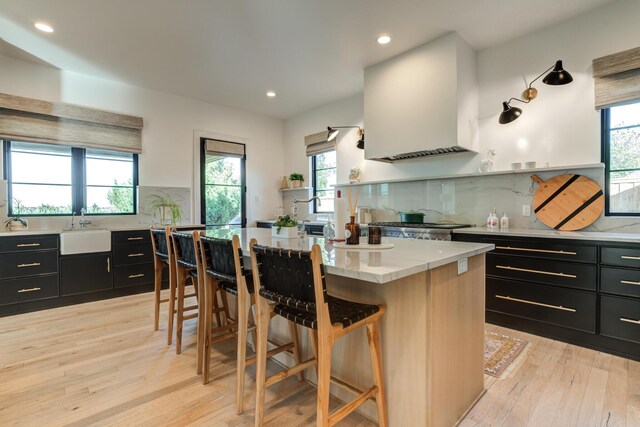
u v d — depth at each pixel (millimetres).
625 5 2617
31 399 1816
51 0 2527
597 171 2779
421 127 3344
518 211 3227
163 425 1604
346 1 2590
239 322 1722
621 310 2252
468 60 3291
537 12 2779
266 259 1467
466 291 1699
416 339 1440
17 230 3445
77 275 3572
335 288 1803
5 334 2730
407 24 2941
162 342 2582
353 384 1724
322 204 5480
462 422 1614
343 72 3973
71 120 3871
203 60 3623
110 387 1938
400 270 1221
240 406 1699
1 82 3461
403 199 4227
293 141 5879
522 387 1906
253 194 5660
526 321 2697
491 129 3391
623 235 2404
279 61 3664
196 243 2070
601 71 2703
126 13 2721
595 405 1728
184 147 4840
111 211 4250
